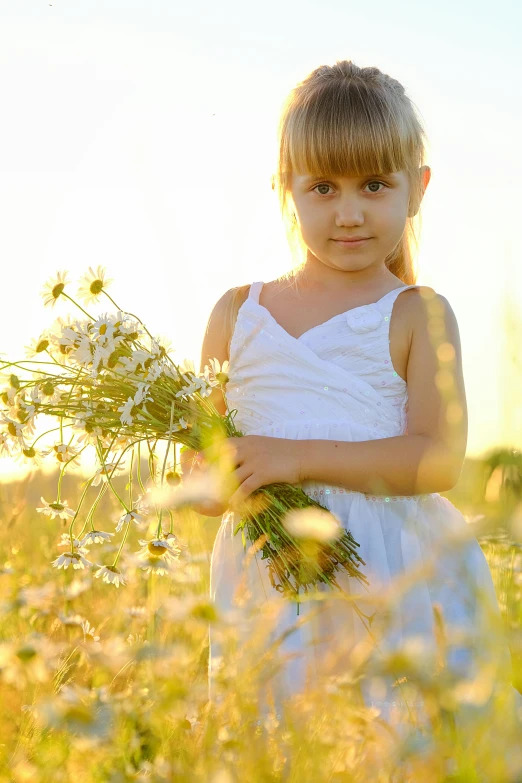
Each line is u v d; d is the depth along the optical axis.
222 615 1.51
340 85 2.53
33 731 1.57
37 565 3.18
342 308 2.60
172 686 1.42
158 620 2.09
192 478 2.37
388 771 1.38
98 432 2.30
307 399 2.51
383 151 2.48
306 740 1.39
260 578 2.29
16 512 3.43
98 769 1.48
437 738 1.36
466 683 1.35
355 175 2.49
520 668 1.36
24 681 1.54
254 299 2.71
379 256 2.56
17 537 3.54
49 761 1.49
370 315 2.53
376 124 2.48
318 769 1.33
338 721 1.45
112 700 1.44
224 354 2.79
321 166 2.49
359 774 1.38
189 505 2.23
